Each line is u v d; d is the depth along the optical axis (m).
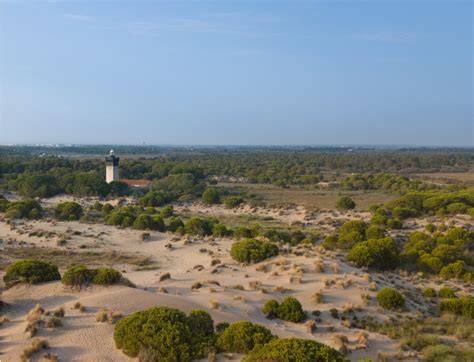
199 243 44.19
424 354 17.62
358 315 22.36
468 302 24.47
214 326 16.78
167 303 19.05
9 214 56.81
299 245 40.88
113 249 41.88
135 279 29.38
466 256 38.53
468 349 18.27
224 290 23.94
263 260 32.47
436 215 63.62
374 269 33.00
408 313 23.67
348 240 41.69
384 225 57.28
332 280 26.41
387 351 17.86
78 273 22.00
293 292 24.77
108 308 17.66
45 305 19.69
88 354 13.73
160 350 13.62
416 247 40.09
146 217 52.84
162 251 41.69
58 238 43.91
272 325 19.61
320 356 12.41
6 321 17.31
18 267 22.95
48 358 13.26
